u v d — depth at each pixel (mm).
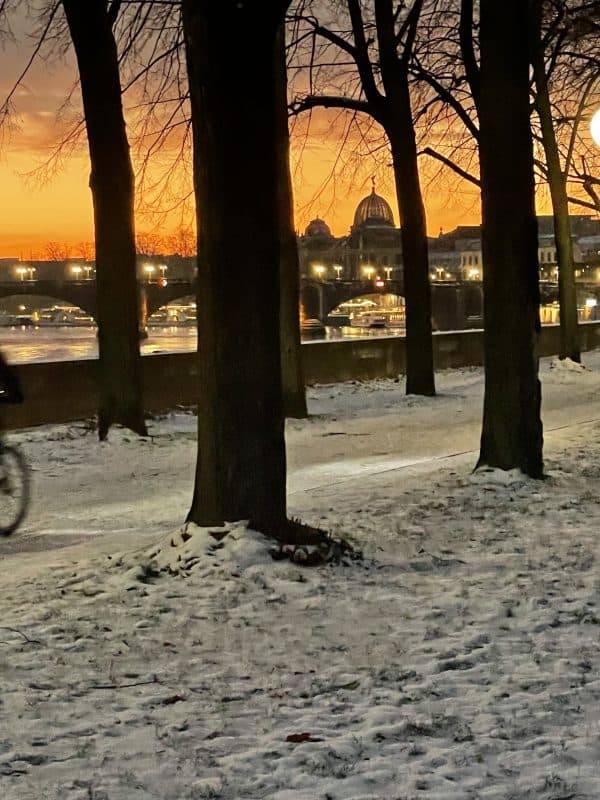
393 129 22109
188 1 8156
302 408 19391
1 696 5477
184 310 122875
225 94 8156
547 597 7395
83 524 10828
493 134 11852
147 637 6531
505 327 12156
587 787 4336
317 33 21172
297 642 6445
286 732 4961
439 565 8312
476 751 4727
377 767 4559
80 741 4879
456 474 12656
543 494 11367
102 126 16203
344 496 11461
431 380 22969
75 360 19359
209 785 4355
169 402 21250
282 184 18922
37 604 7312
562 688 5598
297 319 19328
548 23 18922
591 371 29281
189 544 8242
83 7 15867
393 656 6184
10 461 10352
